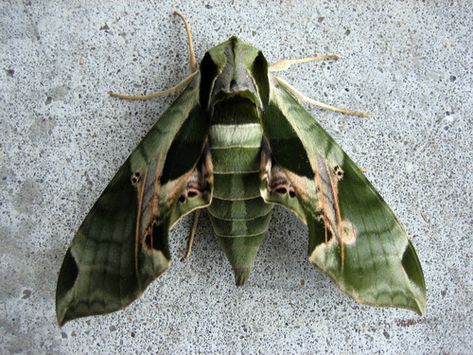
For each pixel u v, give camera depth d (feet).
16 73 0.44
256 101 0.38
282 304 0.44
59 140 0.44
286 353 0.43
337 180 0.38
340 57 0.45
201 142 0.38
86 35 0.44
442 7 0.45
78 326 0.43
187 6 0.44
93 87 0.44
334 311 0.44
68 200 0.43
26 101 0.44
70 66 0.44
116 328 0.43
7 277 0.43
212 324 0.43
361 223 0.38
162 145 0.38
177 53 0.44
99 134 0.44
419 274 0.38
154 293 0.43
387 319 0.44
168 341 0.43
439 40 0.45
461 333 0.44
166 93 0.43
